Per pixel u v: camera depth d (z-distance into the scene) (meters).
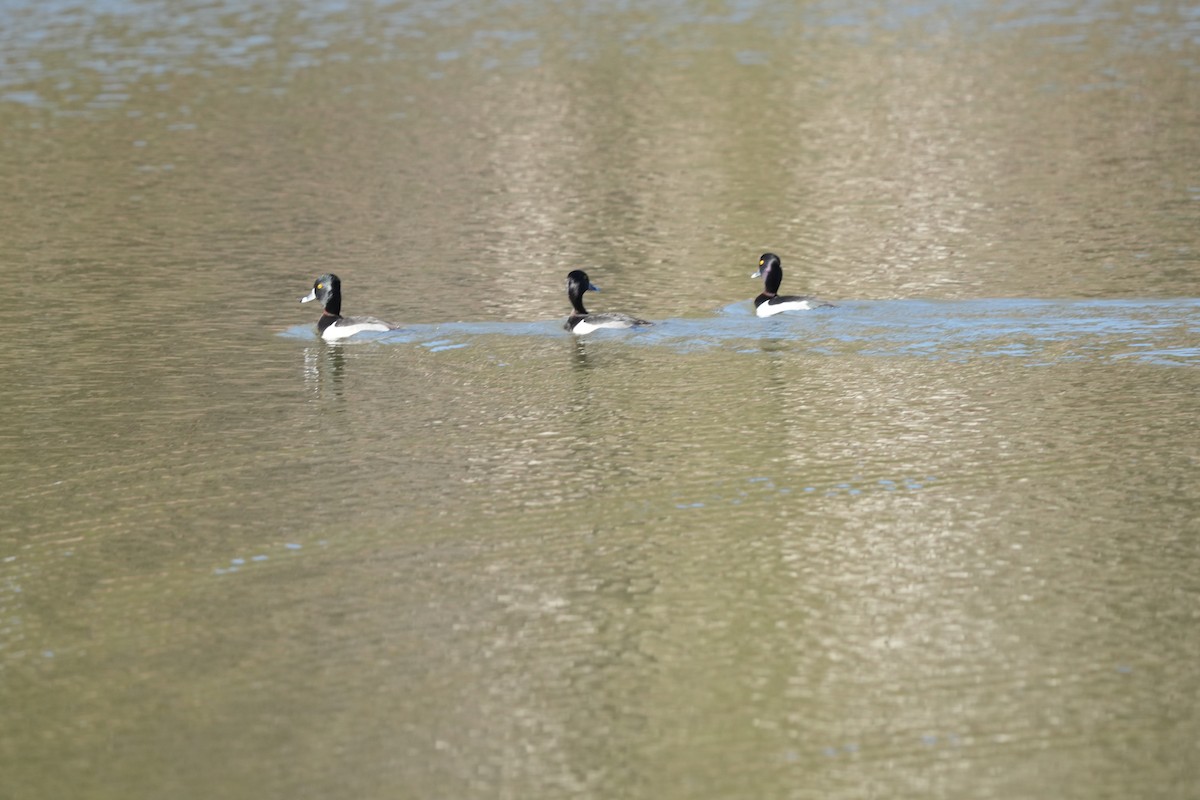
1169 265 45.03
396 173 59.91
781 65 80.88
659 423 33.16
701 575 25.27
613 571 25.53
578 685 21.73
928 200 54.69
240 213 54.19
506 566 25.80
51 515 28.72
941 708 20.75
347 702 21.44
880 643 22.70
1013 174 58.12
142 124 68.19
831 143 64.00
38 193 56.88
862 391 34.91
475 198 56.28
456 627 23.59
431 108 71.25
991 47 85.12
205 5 101.00
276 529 27.72
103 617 24.36
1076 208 52.81
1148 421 32.19
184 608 24.56
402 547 26.72
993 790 18.69
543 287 45.16
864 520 27.42
